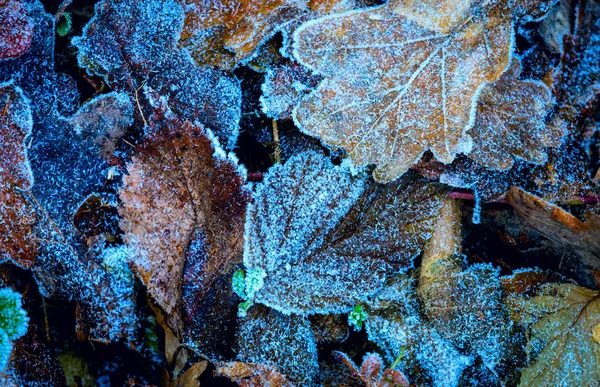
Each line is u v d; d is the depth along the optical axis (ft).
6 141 1.19
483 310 1.24
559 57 1.27
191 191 1.21
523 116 1.24
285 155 1.24
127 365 1.23
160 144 1.20
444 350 1.23
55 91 1.21
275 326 1.22
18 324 1.20
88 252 1.20
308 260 1.23
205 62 1.22
